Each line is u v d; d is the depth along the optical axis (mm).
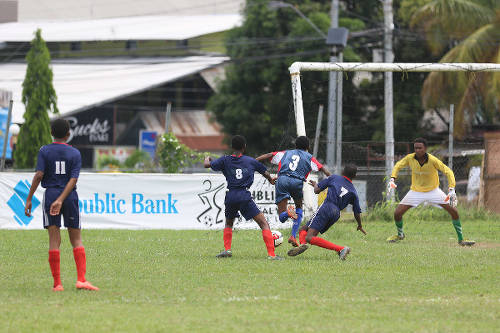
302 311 21109
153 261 33000
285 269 30109
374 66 51406
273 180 36031
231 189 34594
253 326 18969
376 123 117812
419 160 43344
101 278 27609
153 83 151375
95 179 55938
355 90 123000
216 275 28375
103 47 175250
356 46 123625
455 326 19156
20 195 56188
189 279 27328
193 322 19422
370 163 87000
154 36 161625
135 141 169500
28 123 109500
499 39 97312
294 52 128500
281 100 129875
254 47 133000
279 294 24094
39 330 18328
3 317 19938
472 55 97000
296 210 37344
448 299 23312
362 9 134125
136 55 173625
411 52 119000
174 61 161750
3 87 148875
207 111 147750
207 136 172125
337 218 34438
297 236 46812
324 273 29078
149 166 77688
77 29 177875
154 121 171750
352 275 28594
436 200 43125
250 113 136750
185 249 39000
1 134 121125
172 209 56000
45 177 25375
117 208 56031
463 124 99188
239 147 34875
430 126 118312
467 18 102125
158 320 19641
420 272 29656
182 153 75188
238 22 150125
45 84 110625
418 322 19672
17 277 27938
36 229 55281
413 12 116625
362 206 64062
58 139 25828
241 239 45625
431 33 107812
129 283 26359
